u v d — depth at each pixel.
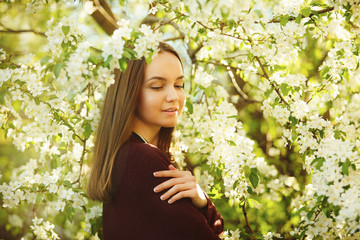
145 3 2.70
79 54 1.37
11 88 1.74
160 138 1.74
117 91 1.50
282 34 1.92
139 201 1.33
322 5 1.90
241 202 2.13
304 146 1.84
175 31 3.02
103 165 1.48
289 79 2.06
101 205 2.06
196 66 2.67
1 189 1.92
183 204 1.33
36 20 2.76
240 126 2.06
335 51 2.02
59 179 2.07
